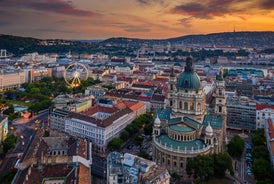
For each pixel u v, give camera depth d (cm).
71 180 17600
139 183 17250
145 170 18038
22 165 19788
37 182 17912
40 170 19188
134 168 18275
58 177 18625
